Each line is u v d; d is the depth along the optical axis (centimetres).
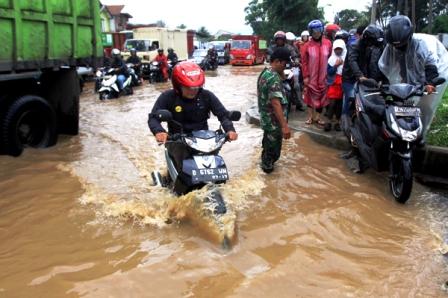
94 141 827
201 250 410
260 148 748
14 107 698
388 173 625
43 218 486
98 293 348
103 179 612
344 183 588
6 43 663
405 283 362
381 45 633
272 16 4734
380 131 537
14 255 409
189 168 445
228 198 524
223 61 3628
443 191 575
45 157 714
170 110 486
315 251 414
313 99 814
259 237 438
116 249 416
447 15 3120
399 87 520
